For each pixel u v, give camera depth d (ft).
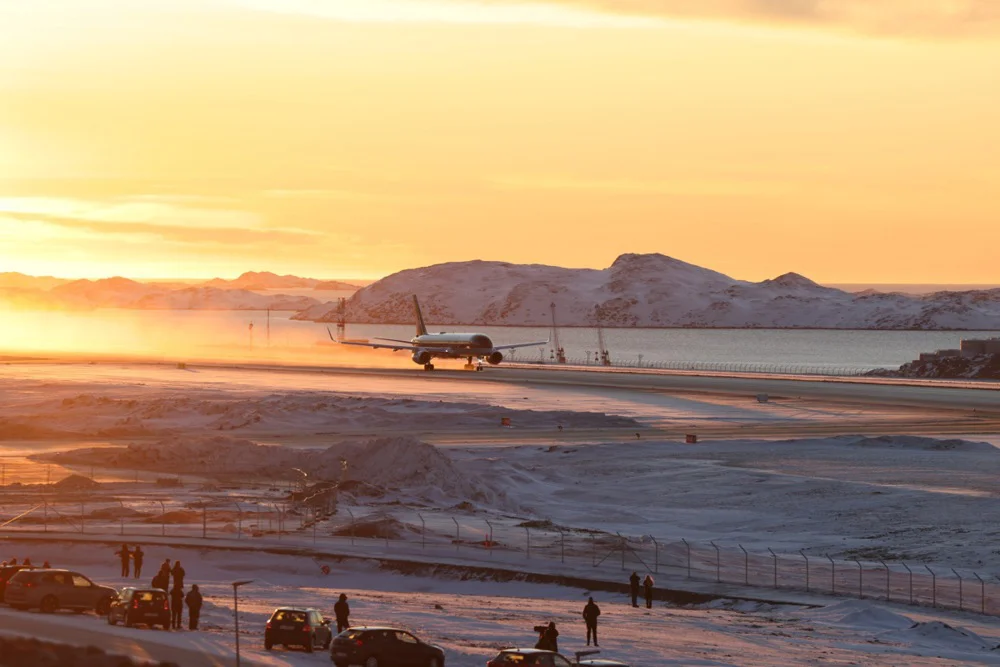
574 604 510.99
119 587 512.22
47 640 327.26
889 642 431.43
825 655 395.55
